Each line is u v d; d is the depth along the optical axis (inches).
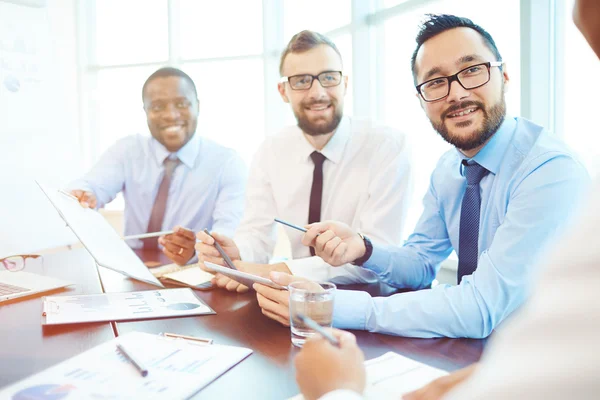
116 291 53.6
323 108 73.8
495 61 47.5
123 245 60.5
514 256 40.3
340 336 25.8
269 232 81.6
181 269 64.2
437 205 59.9
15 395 25.8
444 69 47.4
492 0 83.3
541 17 74.1
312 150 79.3
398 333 38.8
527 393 11.5
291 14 141.8
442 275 99.0
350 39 120.3
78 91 165.0
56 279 58.2
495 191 48.6
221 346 34.4
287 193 80.4
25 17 127.7
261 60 147.2
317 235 52.3
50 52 133.8
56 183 135.4
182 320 42.3
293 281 41.0
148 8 158.6
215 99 153.3
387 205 71.7
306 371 23.8
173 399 25.7
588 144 70.0
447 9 94.8
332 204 78.5
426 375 29.6
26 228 128.6
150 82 102.4
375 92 120.0
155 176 106.4
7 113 124.6
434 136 102.2
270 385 28.7
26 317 43.1
